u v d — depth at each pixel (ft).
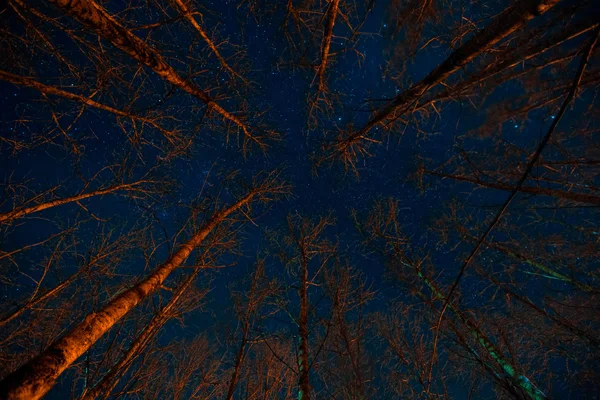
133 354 12.62
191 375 20.39
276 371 21.04
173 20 11.53
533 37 10.07
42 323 15.38
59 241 15.93
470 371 23.52
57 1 7.80
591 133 15.76
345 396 20.51
